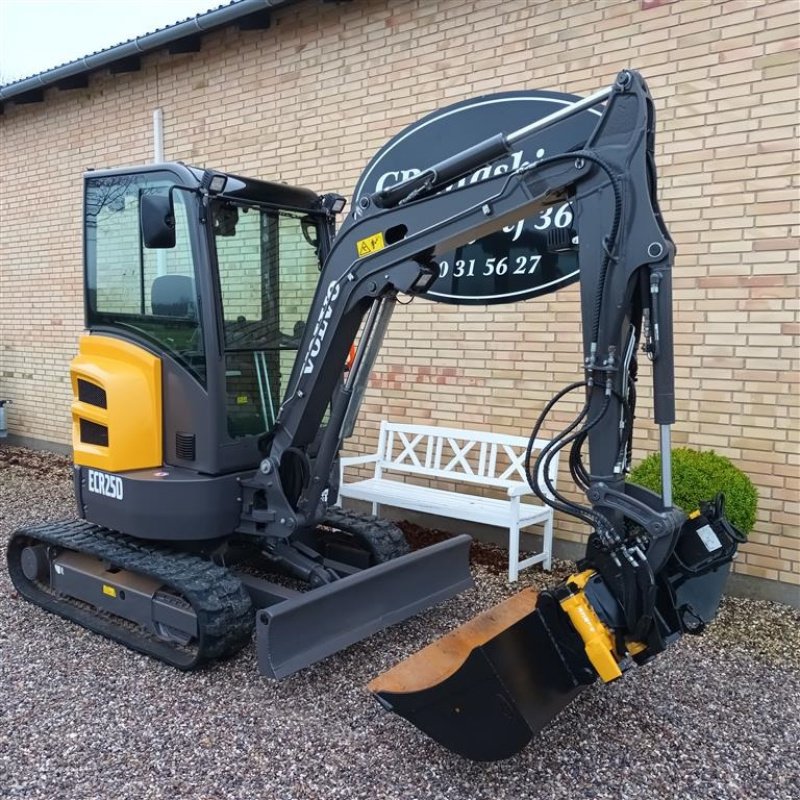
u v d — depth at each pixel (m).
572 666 2.78
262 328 4.12
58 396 9.02
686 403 4.77
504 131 5.31
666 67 4.73
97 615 4.25
